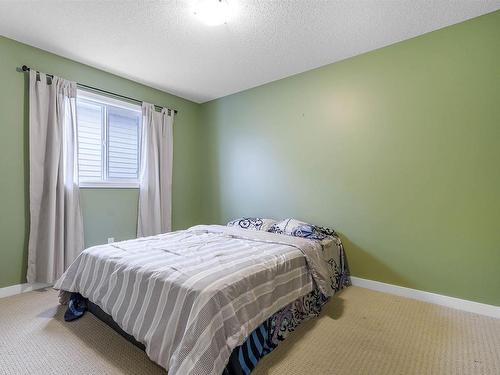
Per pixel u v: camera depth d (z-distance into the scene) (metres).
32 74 2.44
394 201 2.47
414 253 2.38
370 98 2.59
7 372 1.42
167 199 3.63
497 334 1.80
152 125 3.41
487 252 2.04
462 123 2.13
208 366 1.17
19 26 2.18
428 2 1.89
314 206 2.99
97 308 1.97
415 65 2.33
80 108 2.93
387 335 1.79
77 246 2.75
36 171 2.47
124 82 3.19
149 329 1.43
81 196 2.85
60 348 1.63
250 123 3.55
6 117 2.35
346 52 2.61
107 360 1.53
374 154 2.58
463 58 2.12
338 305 2.25
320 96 2.92
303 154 3.07
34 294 2.40
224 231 2.71
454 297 2.19
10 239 2.39
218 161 3.92
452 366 1.49
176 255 1.88
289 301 1.80
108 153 3.14
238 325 1.34
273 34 2.28
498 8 1.96
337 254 2.62
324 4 1.91
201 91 3.65
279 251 2.03
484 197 2.05
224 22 2.12
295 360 1.54
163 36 2.32
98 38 2.35
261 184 3.45
